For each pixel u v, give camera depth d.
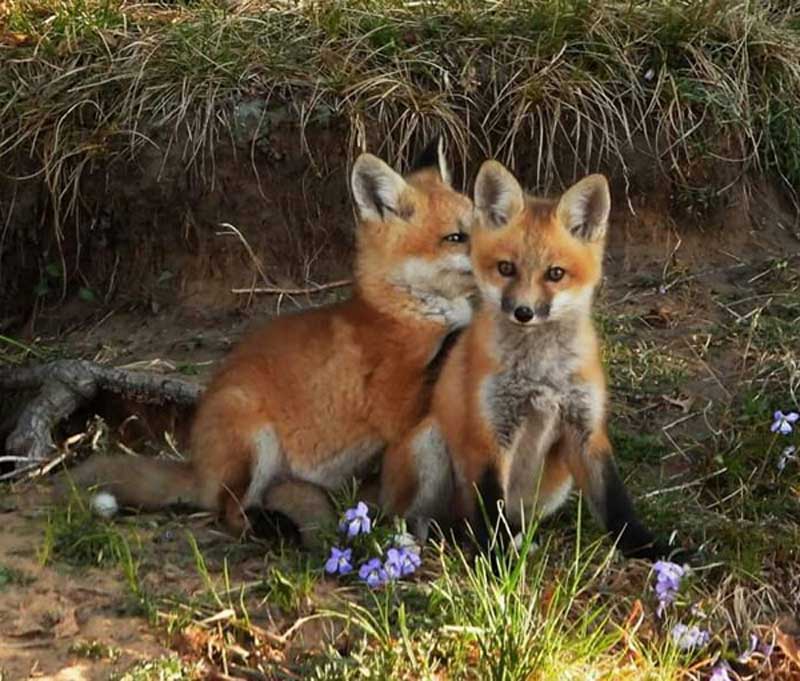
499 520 9.58
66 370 12.36
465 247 10.81
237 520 10.21
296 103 14.49
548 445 10.19
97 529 9.85
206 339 13.80
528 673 8.27
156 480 10.57
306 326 10.77
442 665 8.47
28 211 14.70
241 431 10.34
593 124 14.66
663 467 11.54
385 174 10.93
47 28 15.68
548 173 14.58
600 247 10.00
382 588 9.16
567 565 9.85
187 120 14.48
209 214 14.44
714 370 12.78
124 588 9.16
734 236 14.86
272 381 10.53
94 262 14.72
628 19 15.52
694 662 9.05
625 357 12.97
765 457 11.32
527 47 15.10
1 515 10.41
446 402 10.20
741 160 15.02
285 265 14.49
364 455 10.77
